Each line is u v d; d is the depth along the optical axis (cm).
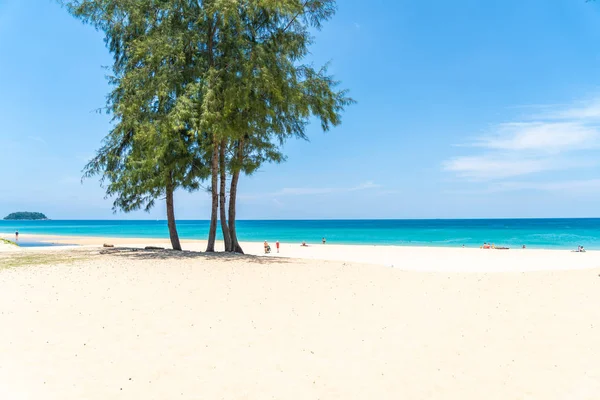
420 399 472
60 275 1321
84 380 506
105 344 644
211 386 498
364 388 500
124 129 1953
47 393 468
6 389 475
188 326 751
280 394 480
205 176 2147
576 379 529
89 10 1950
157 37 1814
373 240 6303
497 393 489
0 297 973
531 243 5619
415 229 10844
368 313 864
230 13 1761
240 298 998
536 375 542
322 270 1508
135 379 513
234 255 1973
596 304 927
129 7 1872
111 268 1487
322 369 558
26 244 4612
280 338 690
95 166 2189
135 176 1991
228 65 1816
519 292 1080
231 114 1866
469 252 3712
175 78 1842
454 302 970
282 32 2006
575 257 3256
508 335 711
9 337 668
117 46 2128
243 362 579
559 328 748
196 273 1382
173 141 1911
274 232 9481
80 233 8538
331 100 2075
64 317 798
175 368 552
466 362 588
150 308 882
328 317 829
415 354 619
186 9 1898
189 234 8319
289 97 1914
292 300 984
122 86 1981
